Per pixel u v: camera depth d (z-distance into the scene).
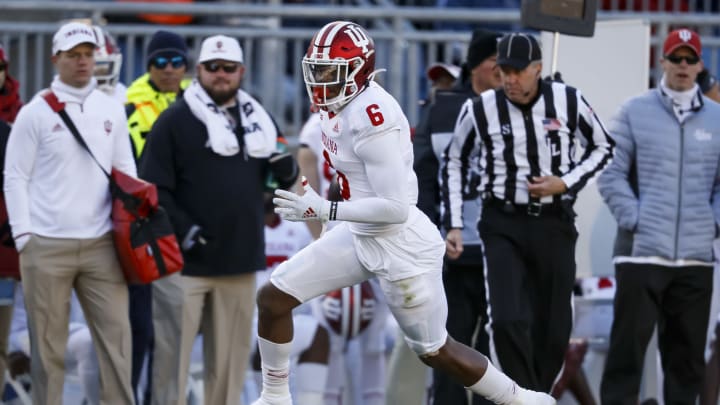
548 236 23.72
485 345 26.16
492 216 23.88
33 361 24.58
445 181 24.66
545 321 24.20
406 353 26.70
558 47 27.66
